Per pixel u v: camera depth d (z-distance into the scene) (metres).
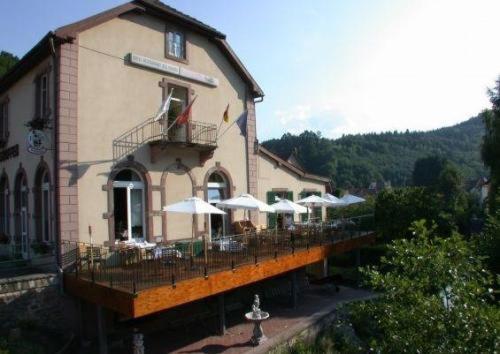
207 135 15.65
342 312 10.99
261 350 10.80
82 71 12.04
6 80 14.74
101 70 12.52
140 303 8.70
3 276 10.87
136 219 13.45
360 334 12.74
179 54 15.05
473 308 4.91
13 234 14.80
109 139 12.60
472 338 4.80
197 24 15.15
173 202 14.35
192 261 11.34
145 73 13.78
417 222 6.18
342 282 19.34
